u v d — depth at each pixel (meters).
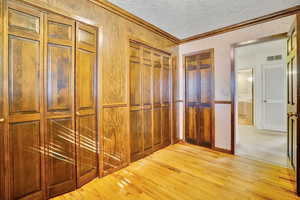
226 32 3.06
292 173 2.24
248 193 1.80
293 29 2.02
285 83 4.51
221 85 3.14
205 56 3.39
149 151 3.01
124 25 2.46
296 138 1.82
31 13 1.55
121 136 2.43
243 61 5.34
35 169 1.60
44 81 1.64
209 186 1.95
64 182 1.80
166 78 3.46
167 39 3.40
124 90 2.47
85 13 1.94
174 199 1.71
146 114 2.96
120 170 2.38
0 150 1.40
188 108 3.71
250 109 5.67
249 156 2.88
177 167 2.47
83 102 1.96
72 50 1.84
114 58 2.31
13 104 1.46
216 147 3.21
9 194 1.44
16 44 1.46
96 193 1.82
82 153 1.96
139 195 1.78
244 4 2.23
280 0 2.13
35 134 1.60
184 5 2.24
